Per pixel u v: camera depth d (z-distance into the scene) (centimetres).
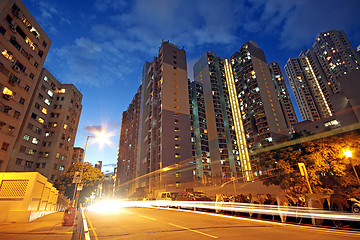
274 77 11781
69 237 779
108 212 1886
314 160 1852
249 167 8044
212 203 1645
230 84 10075
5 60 3152
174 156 5819
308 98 13612
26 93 3522
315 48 14462
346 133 1928
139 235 776
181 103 6681
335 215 912
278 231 823
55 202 2419
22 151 4169
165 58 7112
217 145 7869
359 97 3959
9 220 1245
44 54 3966
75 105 5622
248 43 9931
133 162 8169
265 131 7894
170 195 2361
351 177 1853
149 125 6912
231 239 679
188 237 722
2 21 3092
